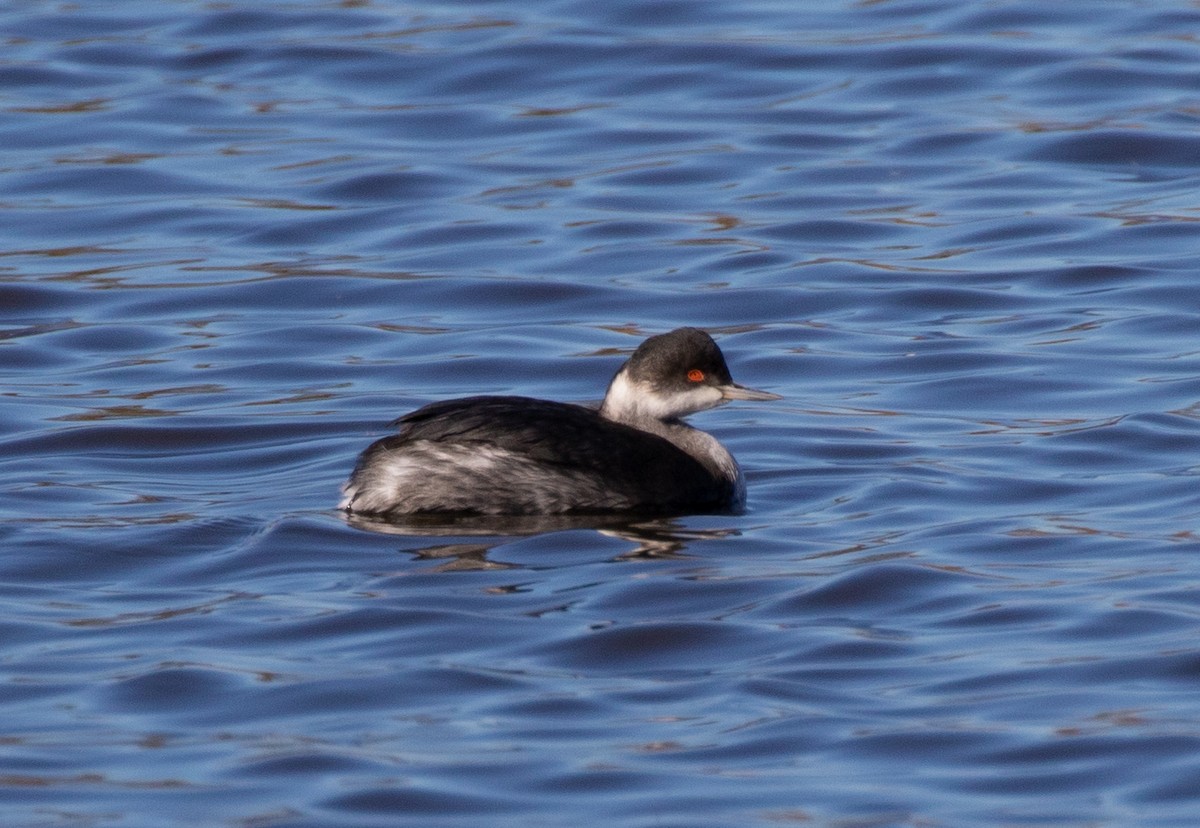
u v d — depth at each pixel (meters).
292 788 9.88
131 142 25.09
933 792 9.81
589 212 22.80
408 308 20.22
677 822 9.50
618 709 10.85
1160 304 19.67
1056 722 10.58
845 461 15.67
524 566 13.09
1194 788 9.79
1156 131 24.64
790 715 10.72
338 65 27.66
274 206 23.06
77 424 16.59
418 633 11.88
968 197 23.12
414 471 14.15
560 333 19.39
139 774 10.04
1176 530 13.68
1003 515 14.19
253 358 18.69
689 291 20.45
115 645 11.74
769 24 29.08
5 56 27.94
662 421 14.99
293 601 12.43
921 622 12.09
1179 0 29.72
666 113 26.14
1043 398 17.19
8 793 9.81
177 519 14.07
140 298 20.36
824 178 23.81
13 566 13.08
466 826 9.51
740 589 12.59
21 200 23.30
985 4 29.56
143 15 29.67
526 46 28.11
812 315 19.81
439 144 25.12
